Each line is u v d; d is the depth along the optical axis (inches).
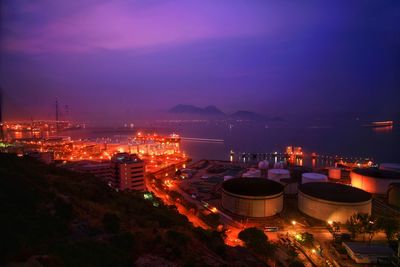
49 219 1931.6
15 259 1354.6
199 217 4785.9
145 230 2171.5
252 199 4835.1
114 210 2630.4
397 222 3907.5
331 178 7780.5
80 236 1844.2
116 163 6067.9
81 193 2866.6
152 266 1610.5
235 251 2706.7
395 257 3235.7
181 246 1964.8
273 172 6899.6
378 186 6156.5
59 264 1393.9
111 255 1610.5
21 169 2886.3
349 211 4468.5
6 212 1865.2
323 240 3981.3
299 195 5191.9
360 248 3447.3
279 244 3814.0
